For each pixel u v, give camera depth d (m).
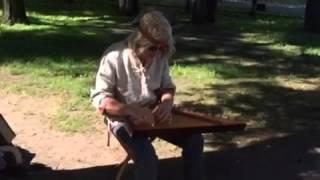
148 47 3.97
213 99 8.59
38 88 8.84
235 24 17.62
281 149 6.21
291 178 5.30
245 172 5.43
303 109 8.21
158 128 3.85
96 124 7.40
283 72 10.56
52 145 6.74
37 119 7.56
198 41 13.90
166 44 4.00
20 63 10.38
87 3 21.66
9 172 5.38
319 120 7.70
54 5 20.44
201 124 3.95
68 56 11.12
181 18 18.73
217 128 3.93
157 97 4.14
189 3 21.28
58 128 7.25
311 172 5.47
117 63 3.99
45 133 7.09
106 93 3.97
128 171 5.39
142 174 3.89
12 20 15.09
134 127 3.89
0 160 5.36
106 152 6.55
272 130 7.23
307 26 16.16
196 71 10.28
